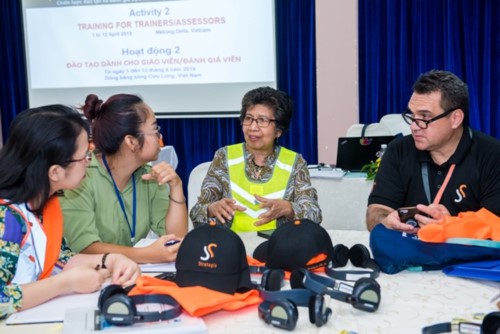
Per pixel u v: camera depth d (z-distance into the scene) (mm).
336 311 1079
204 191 1941
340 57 4277
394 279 1277
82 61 4664
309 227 1294
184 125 4742
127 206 1657
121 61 4598
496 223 1333
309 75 4422
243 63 4383
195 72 4480
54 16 4645
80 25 4617
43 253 1197
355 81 4285
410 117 1677
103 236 1611
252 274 1275
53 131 1135
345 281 1221
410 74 4266
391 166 1813
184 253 1140
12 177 1135
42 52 4715
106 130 1504
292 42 4398
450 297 1151
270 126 1909
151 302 1063
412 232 1418
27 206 1170
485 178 1677
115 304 978
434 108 1614
